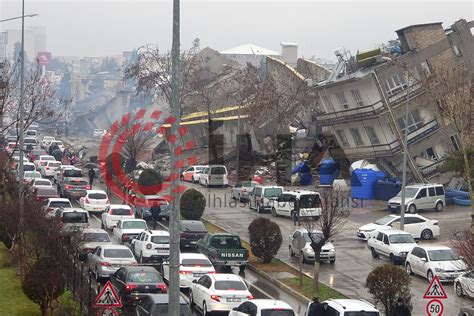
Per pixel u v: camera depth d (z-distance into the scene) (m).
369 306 45.56
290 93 145.00
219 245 72.69
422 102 121.81
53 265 47.66
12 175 95.19
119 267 61.88
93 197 105.69
